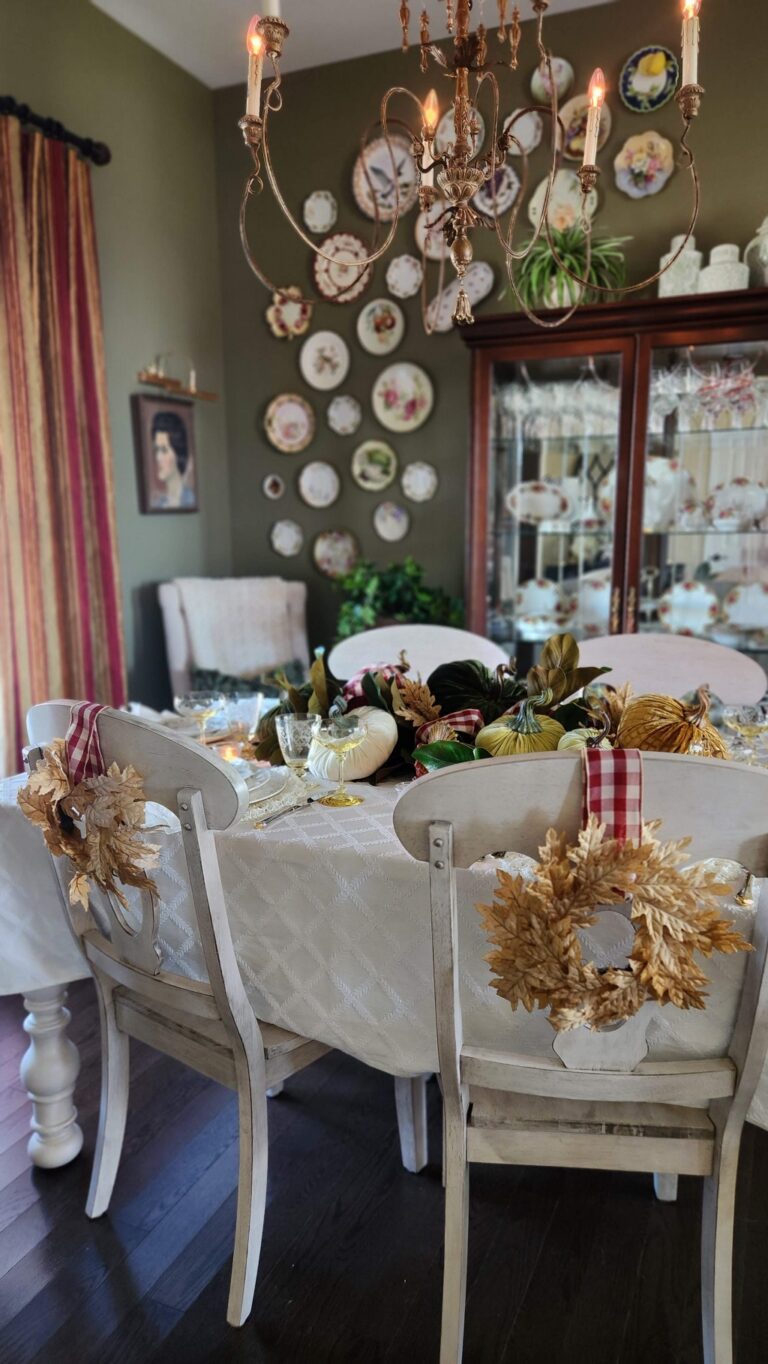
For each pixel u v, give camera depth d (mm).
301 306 3494
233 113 3484
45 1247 1395
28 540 2592
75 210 2719
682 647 2018
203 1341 1235
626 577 2801
